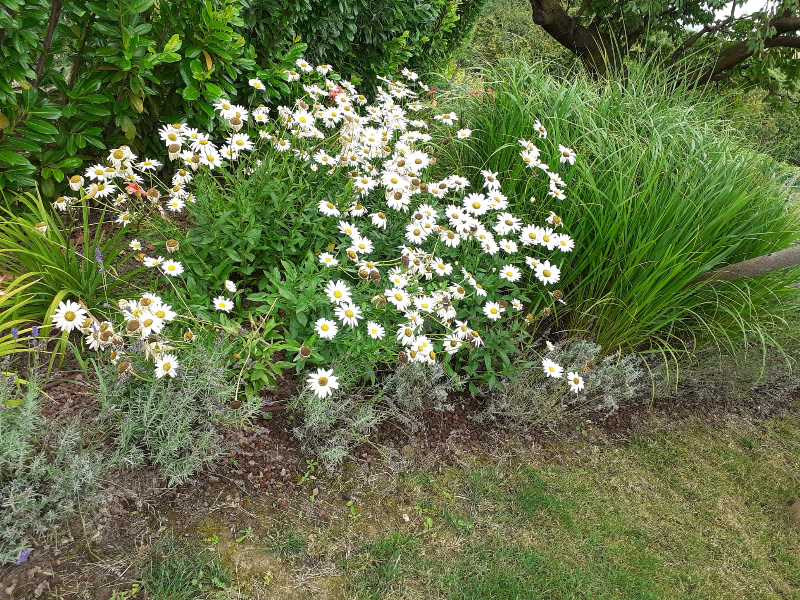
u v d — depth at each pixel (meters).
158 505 2.04
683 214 3.13
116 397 2.10
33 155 2.98
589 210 3.09
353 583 1.97
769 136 5.00
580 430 3.03
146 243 2.76
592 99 3.89
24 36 2.62
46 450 1.94
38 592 1.67
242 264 2.70
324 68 3.82
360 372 2.50
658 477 2.82
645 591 2.16
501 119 3.64
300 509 2.19
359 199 3.14
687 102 4.41
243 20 3.48
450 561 2.13
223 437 2.25
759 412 3.57
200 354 2.18
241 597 1.83
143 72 2.96
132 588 1.76
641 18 7.83
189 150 2.72
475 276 2.83
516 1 11.70
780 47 8.04
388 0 4.93
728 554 2.44
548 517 2.42
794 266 3.36
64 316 1.94
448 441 2.70
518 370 2.77
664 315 3.26
